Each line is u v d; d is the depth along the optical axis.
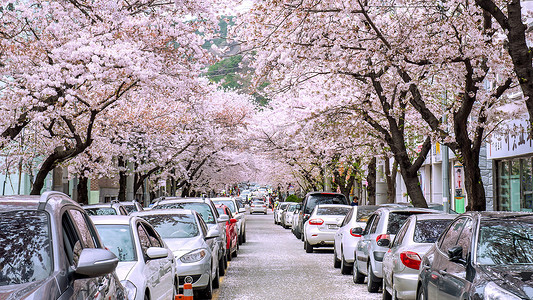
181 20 18.05
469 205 15.47
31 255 4.30
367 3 15.61
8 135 17.23
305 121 23.19
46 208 4.73
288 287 14.03
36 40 18.06
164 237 12.62
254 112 42.66
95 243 5.63
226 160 49.50
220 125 39.84
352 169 32.19
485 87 24.05
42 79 16.22
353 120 23.11
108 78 17.09
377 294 12.92
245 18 16.16
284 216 44.75
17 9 17.39
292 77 17.98
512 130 19.45
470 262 6.56
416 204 19.19
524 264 6.44
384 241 11.83
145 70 16.53
